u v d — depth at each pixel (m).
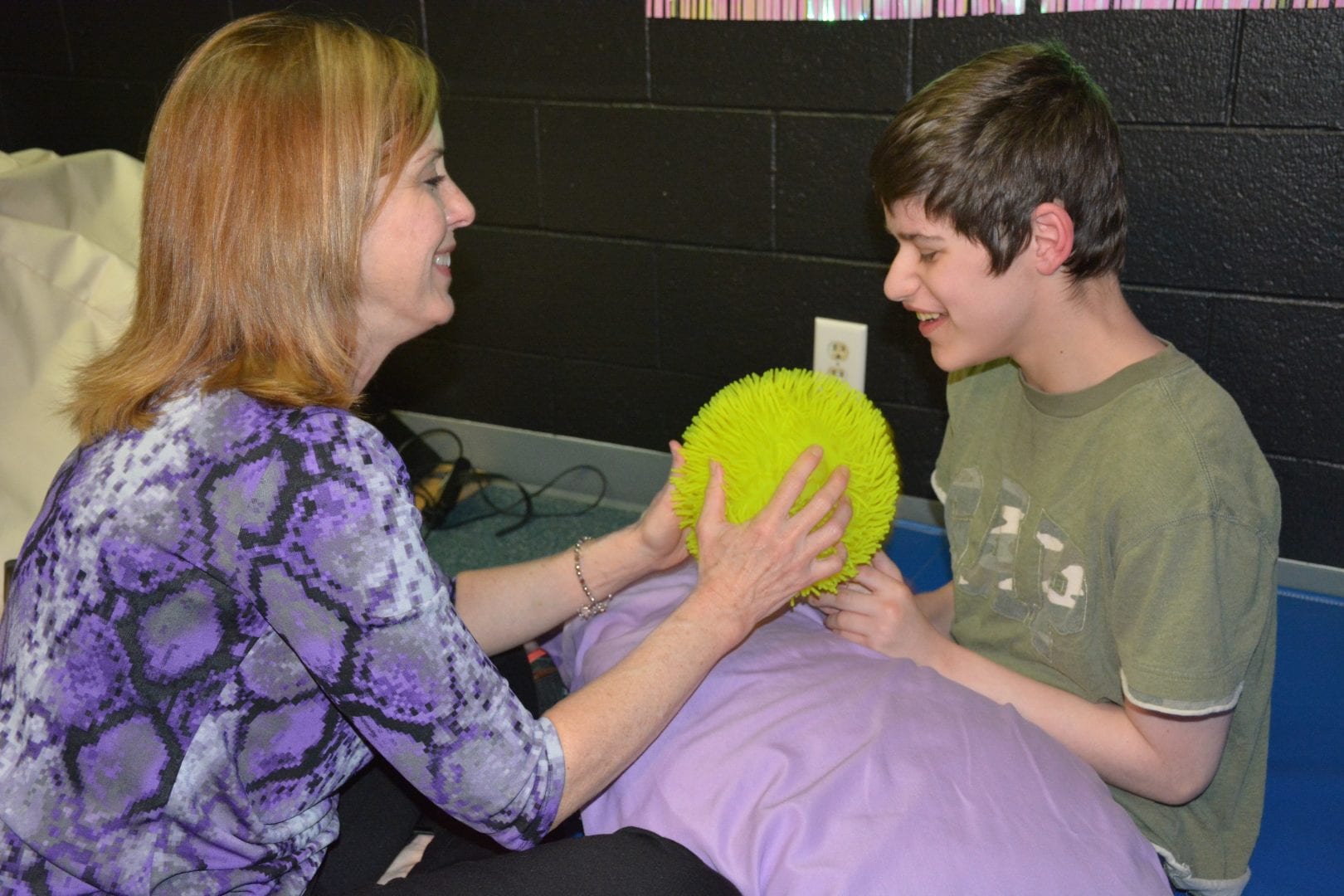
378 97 0.91
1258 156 1.63
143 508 0.85
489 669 0.95
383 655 0.88
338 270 0.91
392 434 2.42
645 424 2.27
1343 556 1.81
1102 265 1.12
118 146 2.50
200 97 0.90
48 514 0.90
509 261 2.24
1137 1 1.61
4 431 1.76
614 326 2.20
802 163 1.92
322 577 0.85
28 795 0.86
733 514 1.08
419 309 1.00
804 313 2.03
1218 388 1.12
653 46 1.95
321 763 0.96
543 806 0.97
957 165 1.08
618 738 1.02
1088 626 1.18
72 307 1.74
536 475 2.42
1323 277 1.66
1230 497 1.07
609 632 1.36
